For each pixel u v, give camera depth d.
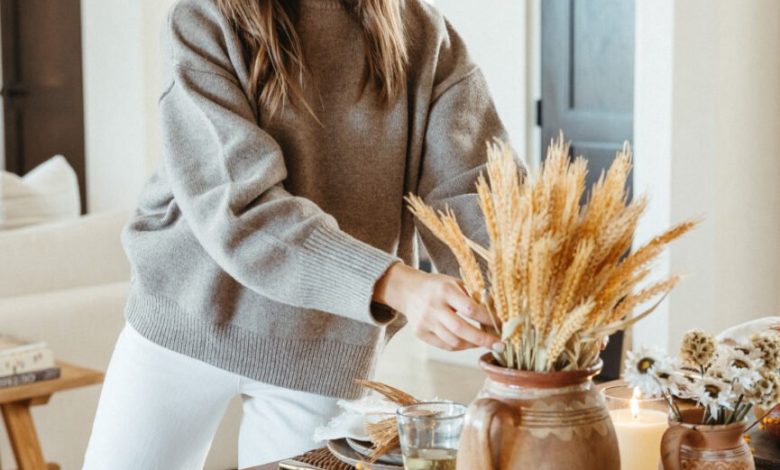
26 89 7.17
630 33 4.88
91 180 6.49
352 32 1.65
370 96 1.66
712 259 3.77
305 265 1.38
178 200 1.53
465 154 1.69
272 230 1.41
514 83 5.11
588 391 1.06
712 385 1.16
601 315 1.03
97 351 3.14
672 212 3.80
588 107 5.06
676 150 3.78
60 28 6.93
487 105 1.75
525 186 1.02
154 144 6.16
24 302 3.04
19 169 7.28
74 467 3.19
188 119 1.55
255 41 1.57
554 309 1.02
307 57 1.63
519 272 1.01
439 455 1.20
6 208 3.75
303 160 1.62
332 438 1.47
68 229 3.32
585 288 1.02
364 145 1.66
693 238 3.78
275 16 1.59
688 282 3.79
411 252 1.79
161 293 1.67
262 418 1.74
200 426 1.74
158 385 1.69
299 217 1.41
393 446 1.39
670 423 1.22
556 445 1.03
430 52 1.71
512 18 5.07
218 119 1.50
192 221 1.50
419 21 1.73
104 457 1.72
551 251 0.98
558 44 5.11
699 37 3.71
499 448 1.04
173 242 1.64
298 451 1.72
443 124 1.70
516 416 1.04
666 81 3.79
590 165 5.08
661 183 3.83
